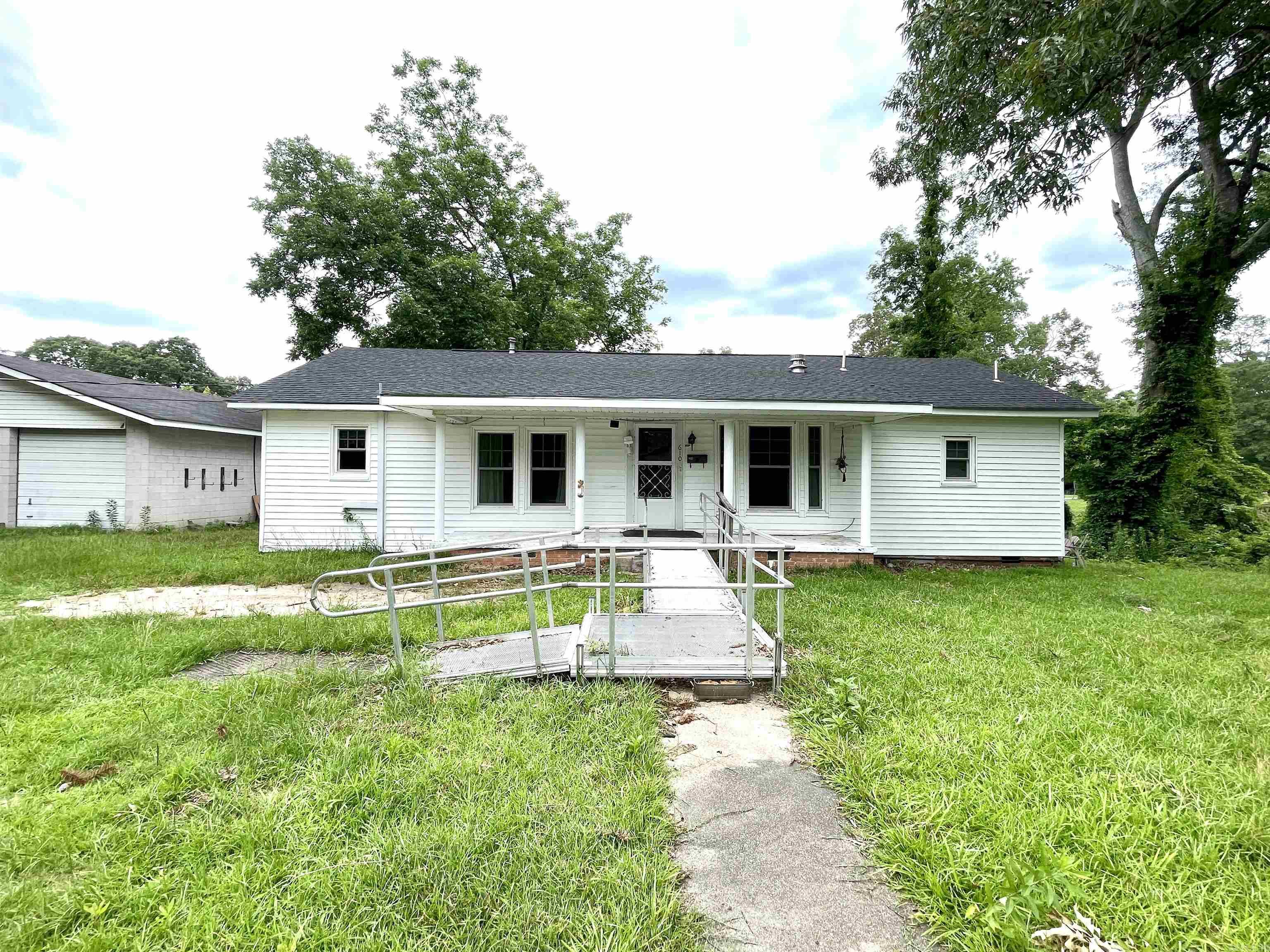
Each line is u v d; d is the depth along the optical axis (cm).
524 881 202
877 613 618
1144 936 178
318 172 1894
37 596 700
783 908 198
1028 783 266
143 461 1326
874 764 288
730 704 387
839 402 868
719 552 909
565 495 1062
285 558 962
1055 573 955
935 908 193
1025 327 3706
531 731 322
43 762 282
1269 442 3173
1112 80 784
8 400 1284
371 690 385
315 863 211
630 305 2766
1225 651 486
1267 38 896
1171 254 1260
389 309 1917
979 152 1044
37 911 185
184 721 328
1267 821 236
